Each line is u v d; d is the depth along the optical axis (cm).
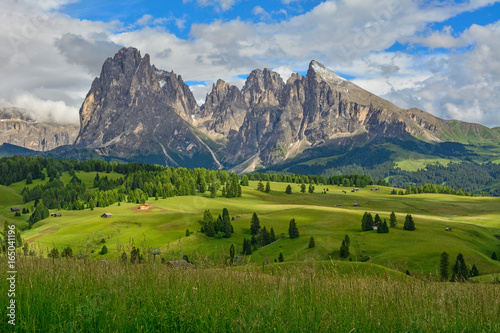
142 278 984
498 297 873
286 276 962
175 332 754
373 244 10838
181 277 977
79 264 1109
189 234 10306
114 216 12088
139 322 753
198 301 838
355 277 996
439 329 764
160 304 827
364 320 771
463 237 12269
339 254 9575
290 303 823
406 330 750
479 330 763
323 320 741
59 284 906
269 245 11244
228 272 1022
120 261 1122
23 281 915
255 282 952
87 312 763
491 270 8144
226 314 778
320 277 971
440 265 6794
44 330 728
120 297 853
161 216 11969
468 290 934
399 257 9056
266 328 725
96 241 6203
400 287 915
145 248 1173
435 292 914
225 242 10669
